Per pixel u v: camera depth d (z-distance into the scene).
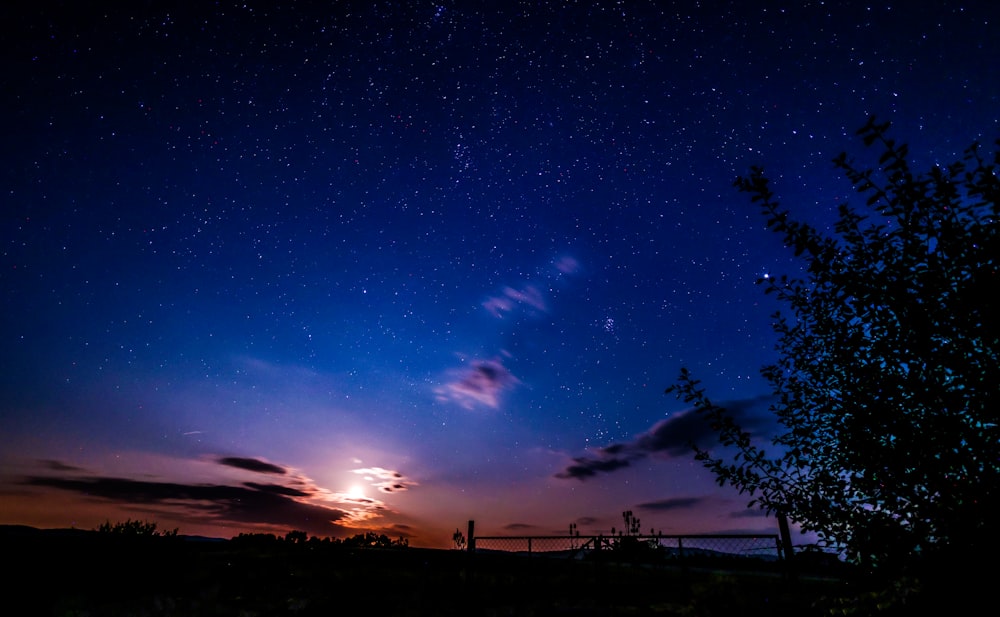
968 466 1.97
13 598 8.05
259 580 11.62
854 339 2.33
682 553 9.43
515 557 14.35
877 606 2.26
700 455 2.96
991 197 1.93
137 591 9.59
